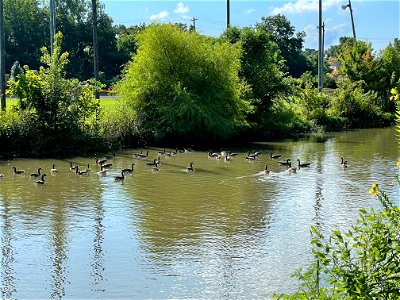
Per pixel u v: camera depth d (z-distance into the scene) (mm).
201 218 23391
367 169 36125
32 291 15648
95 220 22938
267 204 25953
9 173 33469
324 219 23109
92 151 43031
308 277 8352
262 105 58500
